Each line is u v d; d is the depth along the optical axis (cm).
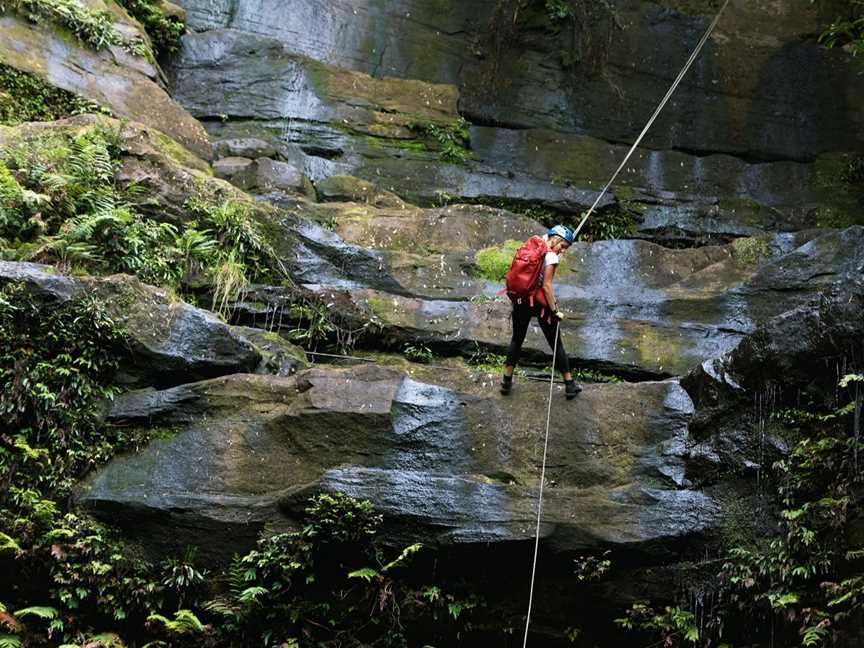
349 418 865
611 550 791
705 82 1603
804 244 1123
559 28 1619
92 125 1108
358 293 1053
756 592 789
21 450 849
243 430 874
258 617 812
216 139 1369
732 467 831
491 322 1043
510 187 1375
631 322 1045
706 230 1362
